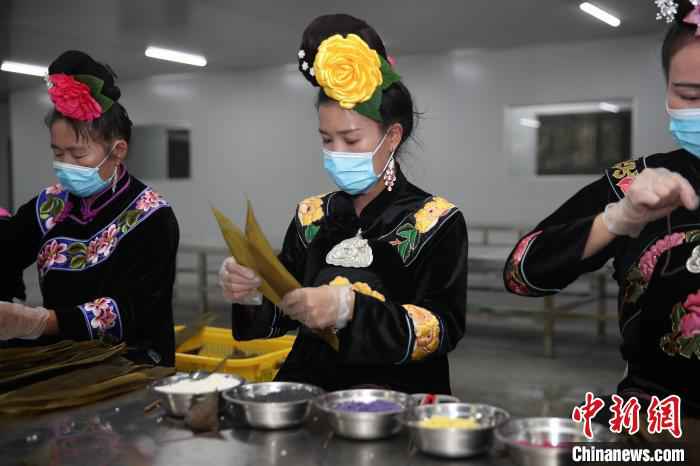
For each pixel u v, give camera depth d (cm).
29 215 211
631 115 712
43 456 105
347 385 156
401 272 155
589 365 490
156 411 127
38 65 897
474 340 578
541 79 745
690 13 120
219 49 798
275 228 932
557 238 134
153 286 193
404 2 582
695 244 130
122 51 807
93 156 191
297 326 172
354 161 152
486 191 781
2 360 145
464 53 784
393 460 100
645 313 134
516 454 94
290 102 909
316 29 155
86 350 155
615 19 627
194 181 979
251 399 123
